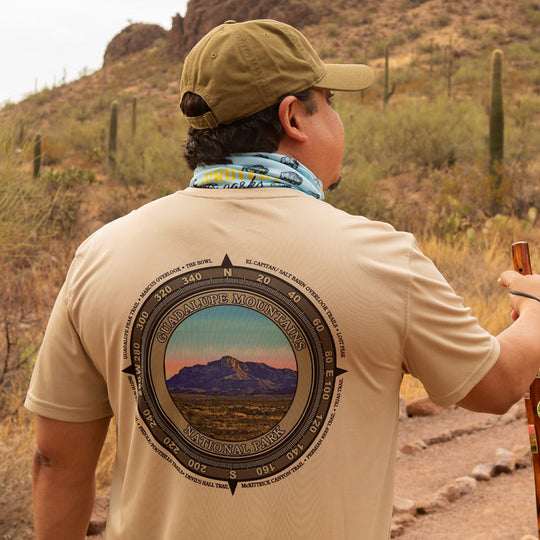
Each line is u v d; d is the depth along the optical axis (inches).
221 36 43.4
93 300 42.8
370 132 692.7
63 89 2696.9
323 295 39.0
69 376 44.8
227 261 40.4
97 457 47.8
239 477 40.1
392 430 41.8
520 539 120.4
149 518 42.2
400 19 2544.3
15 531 113.9
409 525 128.6
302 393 39.5
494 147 526.0
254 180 42.3
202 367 40.4
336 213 41.5
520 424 173.2
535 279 47.7
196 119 43.7
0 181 171.9
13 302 225.1
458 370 40.2
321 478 39.4
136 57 3070.9
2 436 148.3
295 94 43.8
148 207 44.4
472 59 1977.1
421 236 389.7
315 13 2664.9
